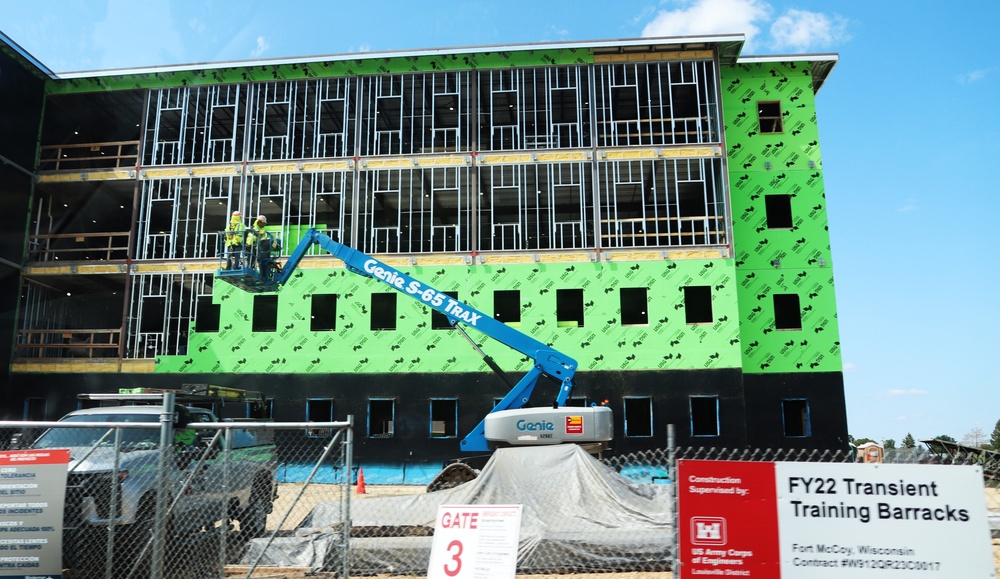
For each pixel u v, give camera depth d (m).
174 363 26.58
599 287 26.16
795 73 28.86
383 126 33.47
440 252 26.77
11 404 26.53
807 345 26.83
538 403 25.52
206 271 27.03
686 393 25.30
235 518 10.62
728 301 25.78
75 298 31.97
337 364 26.22
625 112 32.19
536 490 10.80
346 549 7.09
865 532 5.52
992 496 13.55
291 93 28.53
